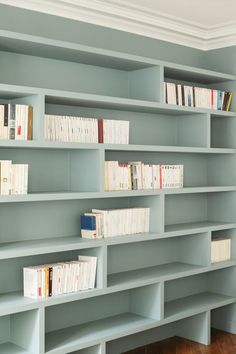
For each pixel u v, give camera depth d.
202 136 5.09
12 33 3.61
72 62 4.40
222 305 5.19
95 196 4.11
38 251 3.76
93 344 4.09
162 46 5.10
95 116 4.57
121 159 4.79
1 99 3.97
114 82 4.73
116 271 4.77
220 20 4.95
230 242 5.41
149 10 4.59
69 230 4.39
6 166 3.61
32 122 3.79
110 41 4.65
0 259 3.89
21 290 4.04
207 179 5.56
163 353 4.79
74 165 4.34
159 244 5.15
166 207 5.20
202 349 4.91
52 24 4.23
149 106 4.50
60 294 3.94
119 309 4.80
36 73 4.17
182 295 5.37
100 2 4.32
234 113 5.30
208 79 5.30
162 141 5.17
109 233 4.32
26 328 3.87
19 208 4.07
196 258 5.17
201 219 5.55
